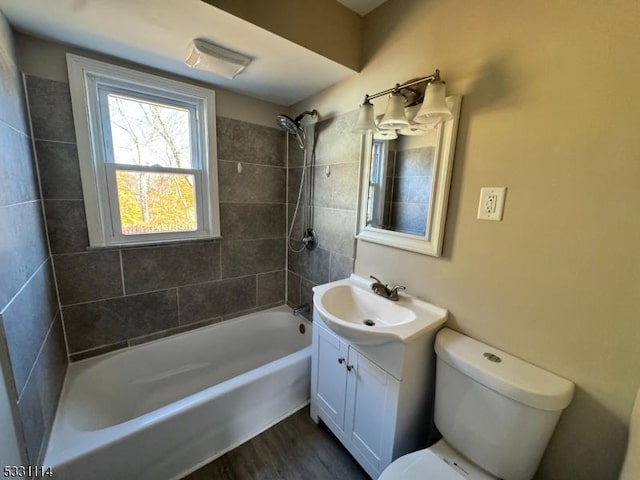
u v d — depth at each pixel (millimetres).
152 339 1875
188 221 1926
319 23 1358
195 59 1362
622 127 772
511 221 1016
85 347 1640
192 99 1799
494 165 1044
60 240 1475
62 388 1431
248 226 2172
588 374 882
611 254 815
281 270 2424
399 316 1333
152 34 1246
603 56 788
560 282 920
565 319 919
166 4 1044
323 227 1960
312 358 1625
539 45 904
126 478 1177
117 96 1572
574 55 838
